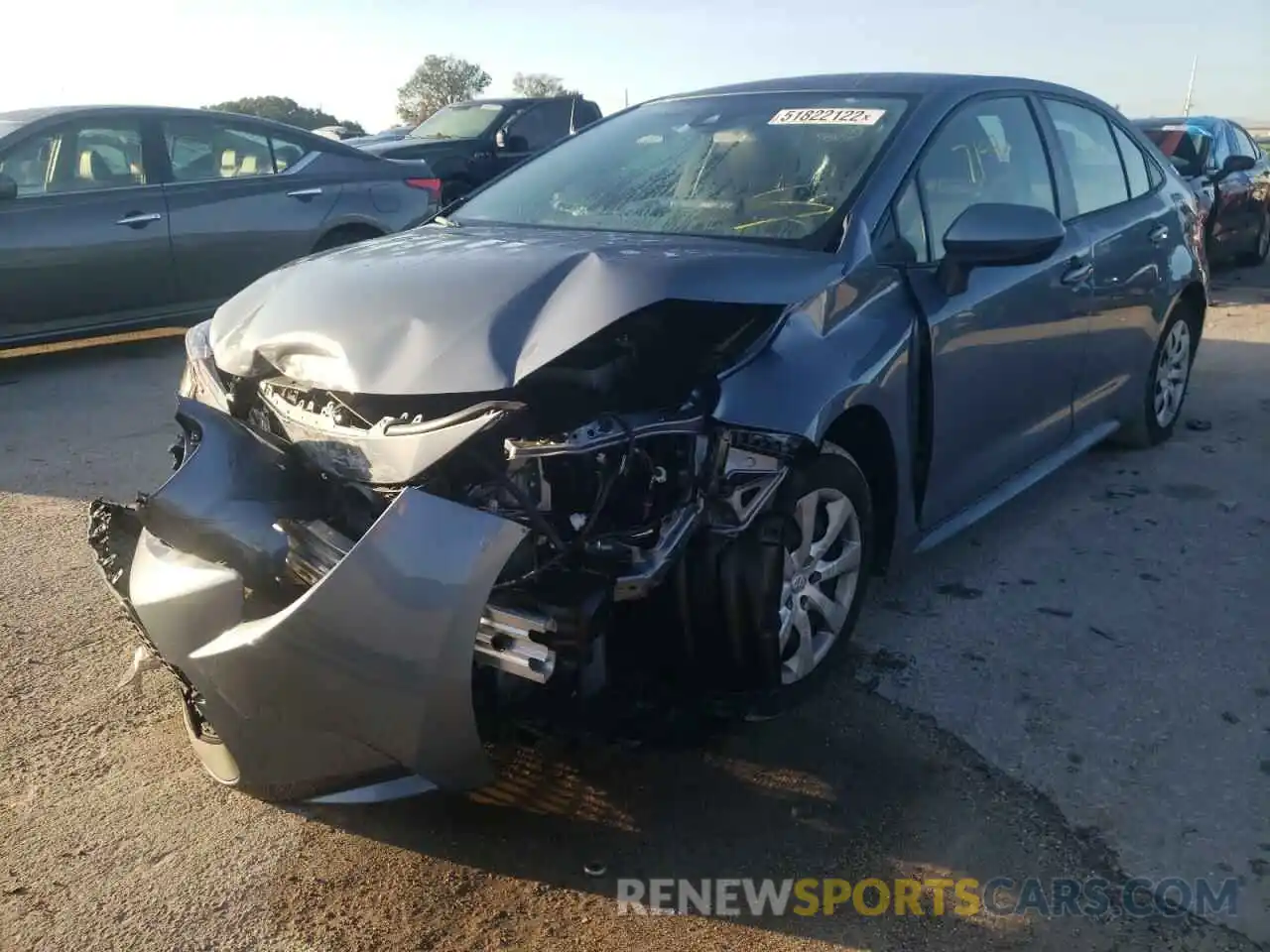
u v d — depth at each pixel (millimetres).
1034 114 4391
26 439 5887
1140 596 4004
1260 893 2539
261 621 2367
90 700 3334
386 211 8656
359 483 2590
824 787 2918
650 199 3742
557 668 2510
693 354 2898
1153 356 5277
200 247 7688
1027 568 4246
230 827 2779
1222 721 3213
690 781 2945
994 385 3865
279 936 2424
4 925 2443
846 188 3473
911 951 2389
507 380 2551
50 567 4254
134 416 6324
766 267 3010
